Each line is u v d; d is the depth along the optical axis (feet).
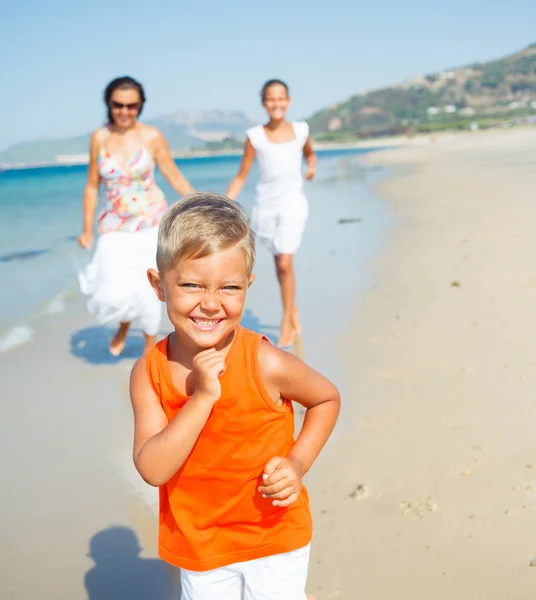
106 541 9.94
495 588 8.24
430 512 9.79
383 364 15.65
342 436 12.25
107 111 16.43
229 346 6.19
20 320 21.22
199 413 5.66
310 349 17.03
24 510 10.69
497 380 14.14
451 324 18.07
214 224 5.71
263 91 17.60
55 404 14.62
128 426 13.55
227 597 6.57
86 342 18.95
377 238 33.27
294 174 17.62
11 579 9.11
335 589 8.39
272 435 6.21
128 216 16.46
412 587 8.36
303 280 24.84
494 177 63.41
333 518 9.82
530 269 22.86
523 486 10.24
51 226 45.29
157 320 16.97
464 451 11.39
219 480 6.20
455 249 28.14
